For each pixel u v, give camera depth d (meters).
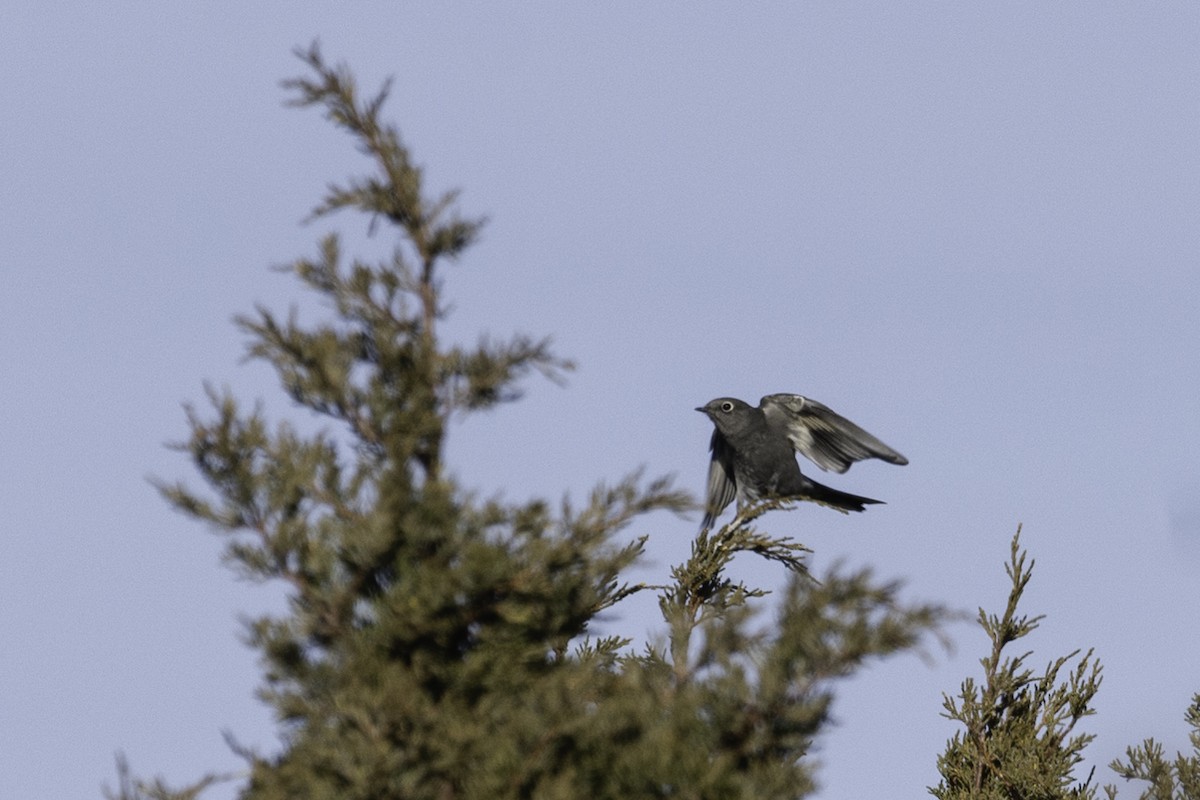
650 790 10.66
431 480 11.70
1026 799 18.39
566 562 11.38
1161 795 18.98
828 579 11.05
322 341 11.49
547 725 10.58
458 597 11.30
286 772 10.48
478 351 11.83
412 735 10.48
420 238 12.09
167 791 10.47
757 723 10.98
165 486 11.27
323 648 11.31
